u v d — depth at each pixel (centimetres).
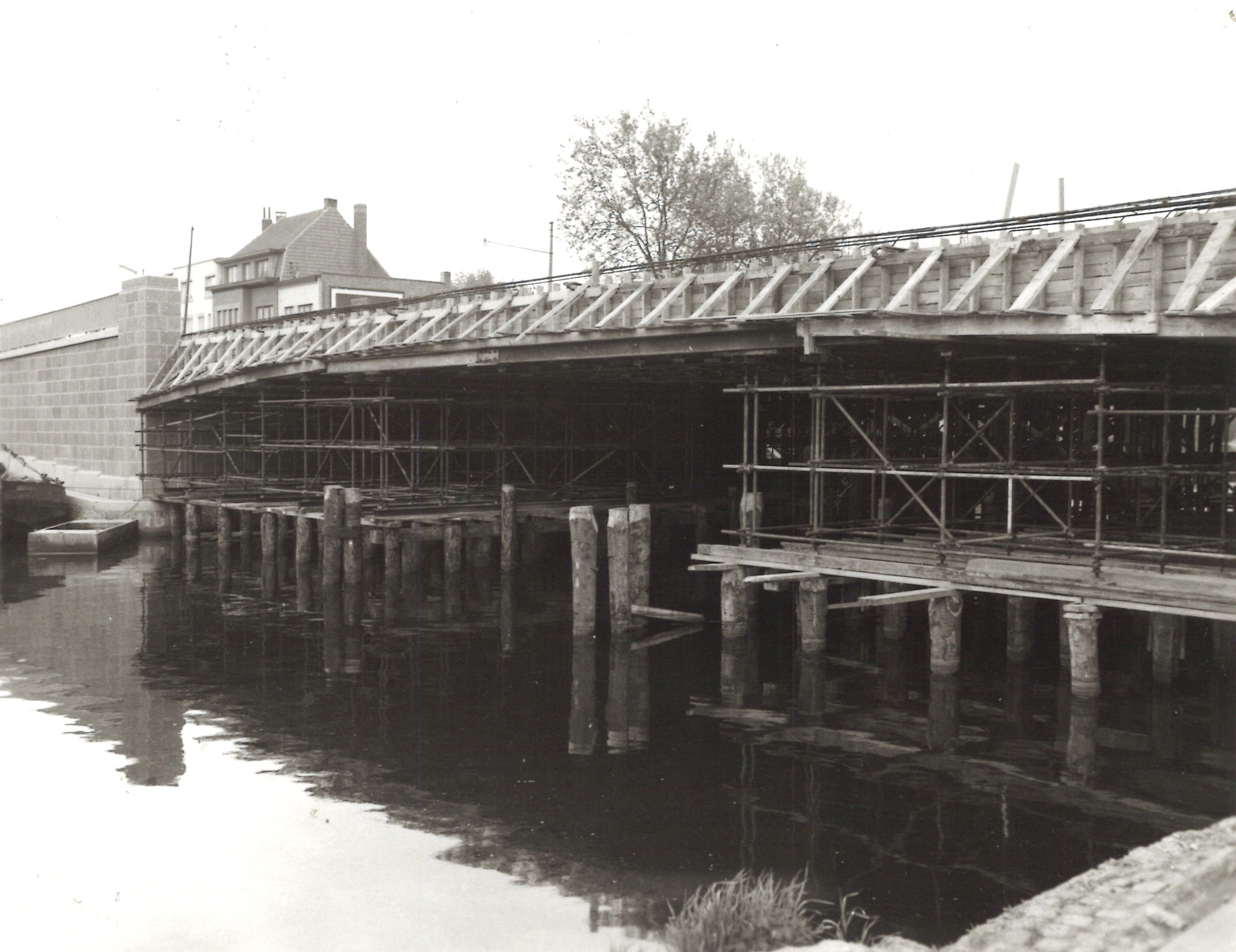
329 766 1477
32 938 955
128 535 4169
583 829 1221
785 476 4000
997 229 1673
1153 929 596
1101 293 1452
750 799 1320
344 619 2566
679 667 2023
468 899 1032
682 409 3719
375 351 2759
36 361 5253
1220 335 1323
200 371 3972
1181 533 2253
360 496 2933
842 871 1096
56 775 1447
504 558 3083
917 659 2038
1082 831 1205
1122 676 1852
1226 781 1360
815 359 1988
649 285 2217
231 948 931
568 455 3541
